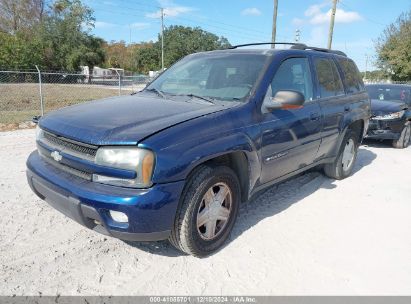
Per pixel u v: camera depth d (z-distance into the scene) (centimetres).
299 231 385
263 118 359
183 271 306
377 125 880
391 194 515
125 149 266
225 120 321
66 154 292
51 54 4403
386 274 315
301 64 443
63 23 4547
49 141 317
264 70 380
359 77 605
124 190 266
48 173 303
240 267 315
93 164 273
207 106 340
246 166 348
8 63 3709
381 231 394
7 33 4497
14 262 304
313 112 438
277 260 328
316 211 439
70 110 342
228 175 327
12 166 564
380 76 4041
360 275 312
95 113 320
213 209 322
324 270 316
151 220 270
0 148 685
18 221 375
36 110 1423
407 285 301
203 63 428
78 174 287
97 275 295
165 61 7569
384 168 670
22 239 341
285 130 386
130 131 276
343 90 532
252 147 340
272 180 399
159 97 384
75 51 4538
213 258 327
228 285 291
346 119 519
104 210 268
